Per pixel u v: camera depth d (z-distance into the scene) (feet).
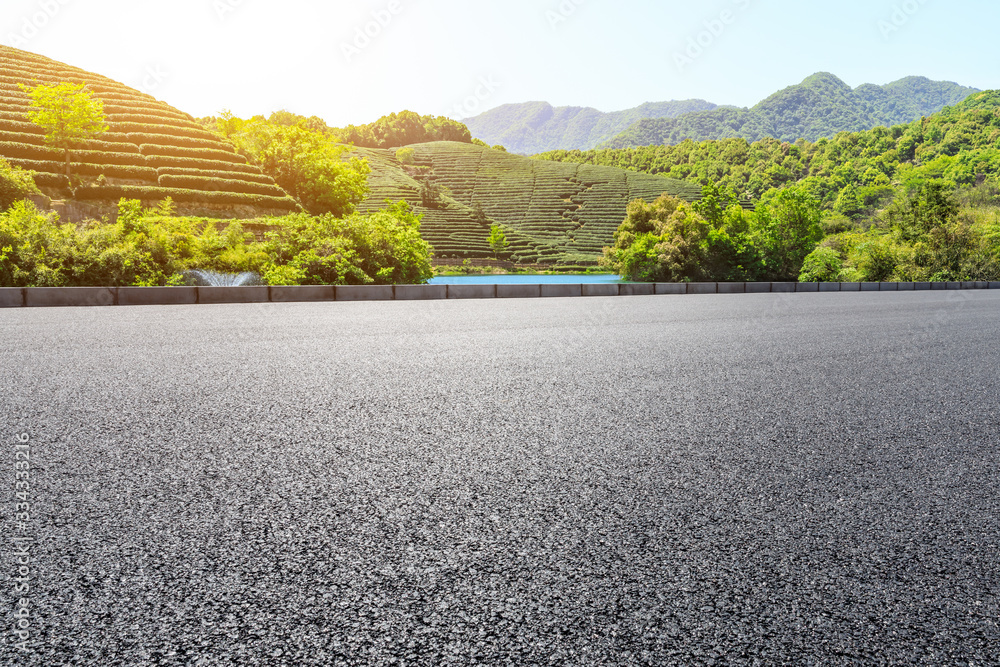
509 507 8.00
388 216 86.02
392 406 13.82
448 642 5.06
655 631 5.27
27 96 185.57
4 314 38.63
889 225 142.00
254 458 9.91
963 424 12.99
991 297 74.84
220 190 167.94
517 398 14.83
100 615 5.36
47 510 7.66
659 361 20.94
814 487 8.96
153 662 4.74
